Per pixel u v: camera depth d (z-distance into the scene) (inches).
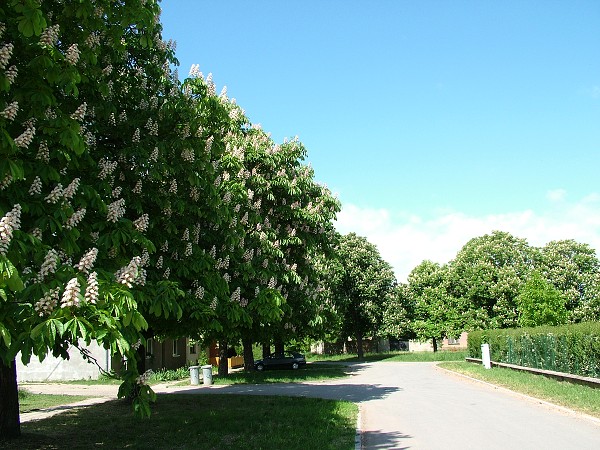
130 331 245.1
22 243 210.5
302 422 474.0
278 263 682.2
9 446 383.6
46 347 207.2
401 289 1990.7
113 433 444.5
